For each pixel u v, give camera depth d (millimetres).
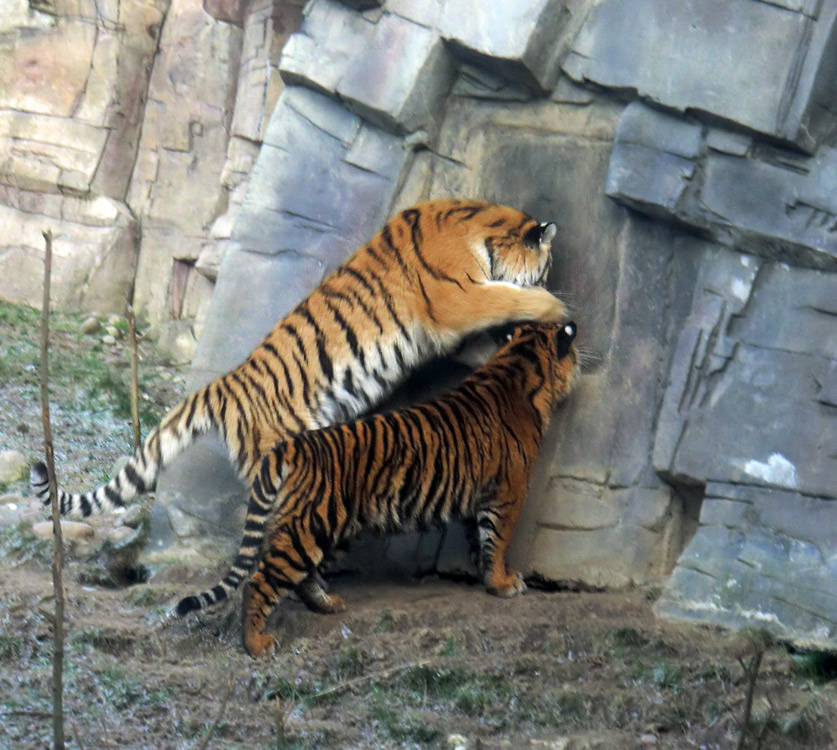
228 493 11719
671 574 10344
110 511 12414
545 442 10977
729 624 9664
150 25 20281
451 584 10938
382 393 11227
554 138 11461
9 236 19719
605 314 11078
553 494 10883
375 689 8625
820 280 10156
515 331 10930
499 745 7930
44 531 11500
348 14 12125
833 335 10016
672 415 10570
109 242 19625
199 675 8719
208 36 19734
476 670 8789
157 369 17688
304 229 12188
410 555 11133
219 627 9578
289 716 8297
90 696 8328
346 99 11977
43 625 9320
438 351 11242
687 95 10391
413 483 10023
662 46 10562
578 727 8312
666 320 10859
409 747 7902
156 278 19703
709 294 10641
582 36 11062
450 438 10148
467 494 10227
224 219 18422
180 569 11086
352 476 9781
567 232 11312
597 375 11000
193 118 19812
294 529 9516
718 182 10391
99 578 10891
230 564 11180
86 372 16844
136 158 20297
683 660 9086
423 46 11578
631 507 10695
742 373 10367
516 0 11039
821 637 9320
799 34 9977
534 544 10867
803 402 10031
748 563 9828
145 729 7961
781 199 10156
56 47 20000
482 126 11836
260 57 18406
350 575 11133
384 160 12008
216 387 11344
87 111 20016
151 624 9617
